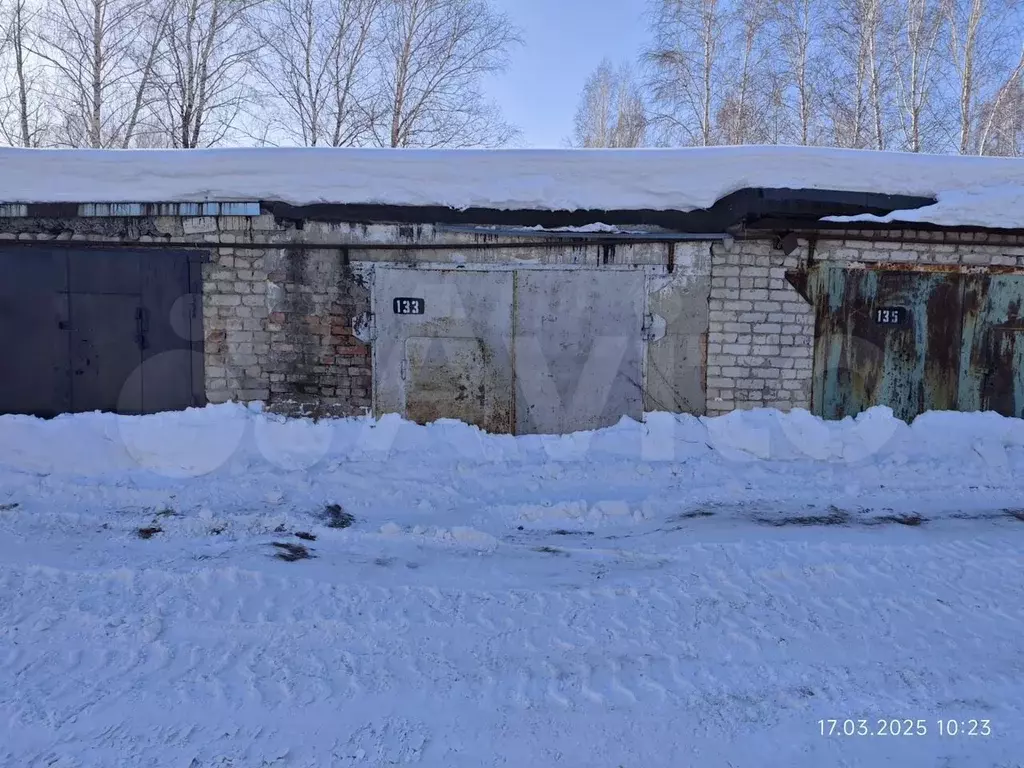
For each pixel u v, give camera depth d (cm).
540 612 337
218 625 320
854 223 581
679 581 372
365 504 480
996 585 371
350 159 570
